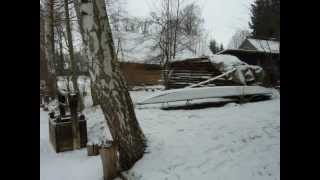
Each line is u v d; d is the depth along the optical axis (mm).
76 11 13164
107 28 4922
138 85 23969
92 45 4852
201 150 5355
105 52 4875
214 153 5195
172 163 4922
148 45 28297
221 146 5504
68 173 5508
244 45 20156
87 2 4793
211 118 7762
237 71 11391
